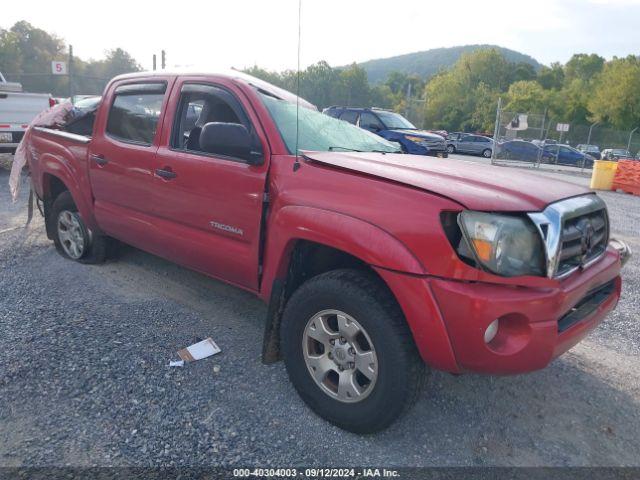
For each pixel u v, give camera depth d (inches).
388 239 100.1
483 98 2898.6
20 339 144.1
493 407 126.6
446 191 99.7
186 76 153.7
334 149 138.5
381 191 105.0
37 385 123.3
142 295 181.2
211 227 139.9
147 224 161.6
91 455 101.9
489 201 97.9
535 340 96.4
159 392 123.4
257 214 126.7
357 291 105.1
